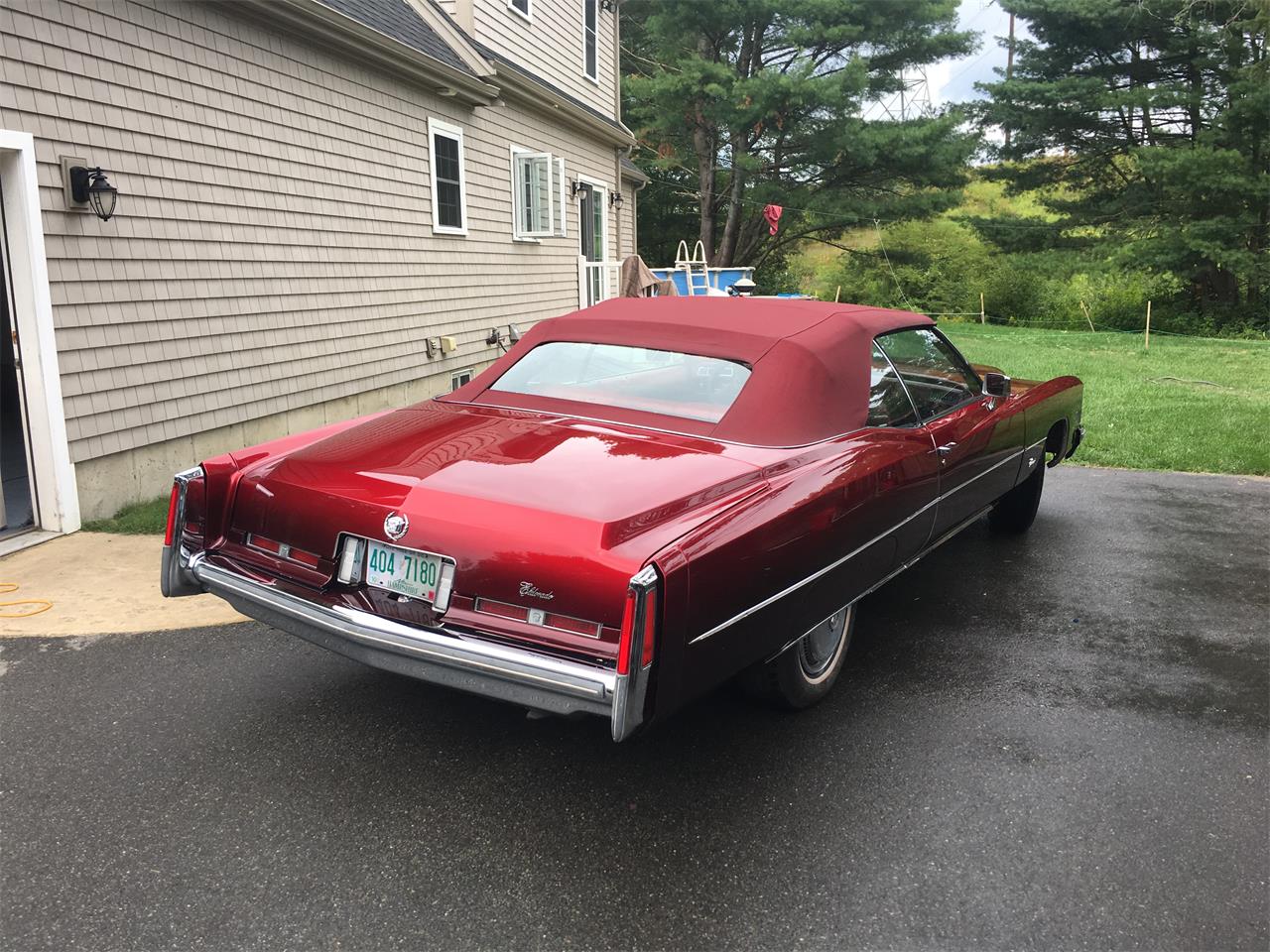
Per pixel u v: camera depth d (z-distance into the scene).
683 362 3.40
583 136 14.48
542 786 2.85
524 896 2.35
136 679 3.51
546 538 2.41
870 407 3.51
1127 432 8.95
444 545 2.51
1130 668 3.79
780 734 3.20
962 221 31.03
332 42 7.61
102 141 5.46
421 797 2.77
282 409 7.41
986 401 4.51
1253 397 11.52
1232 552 5.41
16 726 3.13
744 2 26.34
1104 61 27.89
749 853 2.54
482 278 11.12
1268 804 2.81
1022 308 30.02
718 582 2.45
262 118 6.96
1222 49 24.67
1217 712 3.41
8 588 4.38
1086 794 2.84
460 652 2.41
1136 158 25.47
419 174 9.42
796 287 35.53
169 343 6.09
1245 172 24.30
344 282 8.21
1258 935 2.24
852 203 28.41
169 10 5.98
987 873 2.46
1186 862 2.52
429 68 8.91
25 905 2.26
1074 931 2.25
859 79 25.31
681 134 30.36
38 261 4.99
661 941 2.20
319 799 2.75
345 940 2.18
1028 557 5.28
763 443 3.06
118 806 2.68
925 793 2.84
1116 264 26.39
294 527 2.82
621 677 2.21
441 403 3.64
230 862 2.45
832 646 3.41
